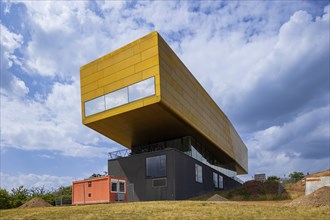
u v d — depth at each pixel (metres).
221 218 16.27
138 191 39.28
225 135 62.41
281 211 18.03
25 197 45.62
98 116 39.06
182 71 41.50
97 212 19.73
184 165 40.06
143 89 35.38
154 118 38.94
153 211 19.33
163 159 38.50
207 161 55.16
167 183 37.34
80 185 31.84
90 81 40.97
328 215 16.33
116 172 41.84
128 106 36.25
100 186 30.30
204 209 19.67
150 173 39.06
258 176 71.12
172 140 47.94
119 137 47.03
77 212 20.11
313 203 20.50
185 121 40.28
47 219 17.72
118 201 30.22
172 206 21.86
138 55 36.72
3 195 42.50
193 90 44.78
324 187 21.78
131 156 41.28
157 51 35.06
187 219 16.22
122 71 37.84
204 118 48.41
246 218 16.08
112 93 38.28
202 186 45.09
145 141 49.69
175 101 37.62
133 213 18.70
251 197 36.09
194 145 48.28
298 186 39.25
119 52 38.72
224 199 31.84
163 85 35.06
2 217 19.16
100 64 40.41
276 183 41.47
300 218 15.70
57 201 42.69
